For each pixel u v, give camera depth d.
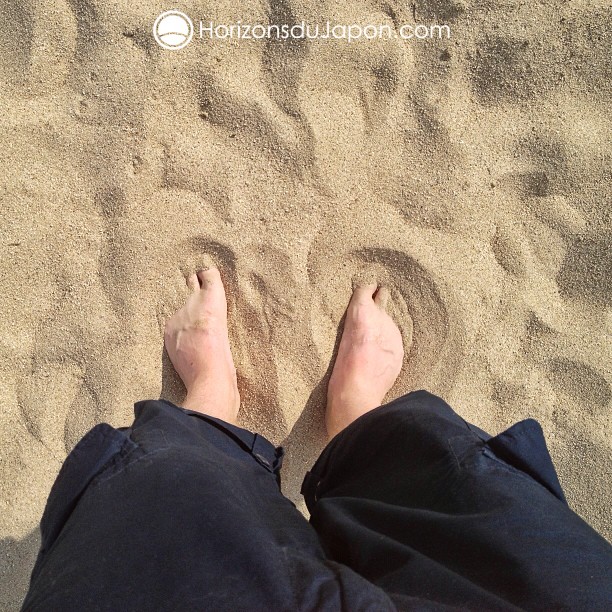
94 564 0.58
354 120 1.30
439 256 1.29
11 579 1.20
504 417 1.29
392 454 0.85
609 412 1.29
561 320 1.30
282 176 1.28
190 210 1.27
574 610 0.55
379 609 0.54
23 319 1.24
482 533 0.63
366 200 1.29
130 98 1.26
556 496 0.74
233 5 1.29
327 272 1.29
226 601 0.55
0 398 1.22
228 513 0.62
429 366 1.29
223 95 1.27
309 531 0.74
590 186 1.32
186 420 0.89
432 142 1.31
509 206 1.32
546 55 1.32
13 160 1.24
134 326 1.25
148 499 0.63
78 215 1.26
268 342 1.27
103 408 1.24
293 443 1.26
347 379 1.24
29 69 1.25
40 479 1.22
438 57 1.32
